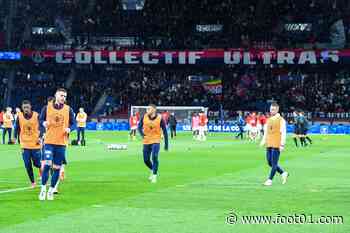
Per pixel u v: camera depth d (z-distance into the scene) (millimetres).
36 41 87500
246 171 27156
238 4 87438
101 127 79375
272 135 21641
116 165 29953
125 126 78438
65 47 86188
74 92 85938
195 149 43375
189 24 87812
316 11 85688
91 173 26000
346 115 78812
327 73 84938
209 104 83375
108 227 13727
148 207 16562
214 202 17516
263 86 84750
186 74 87312
